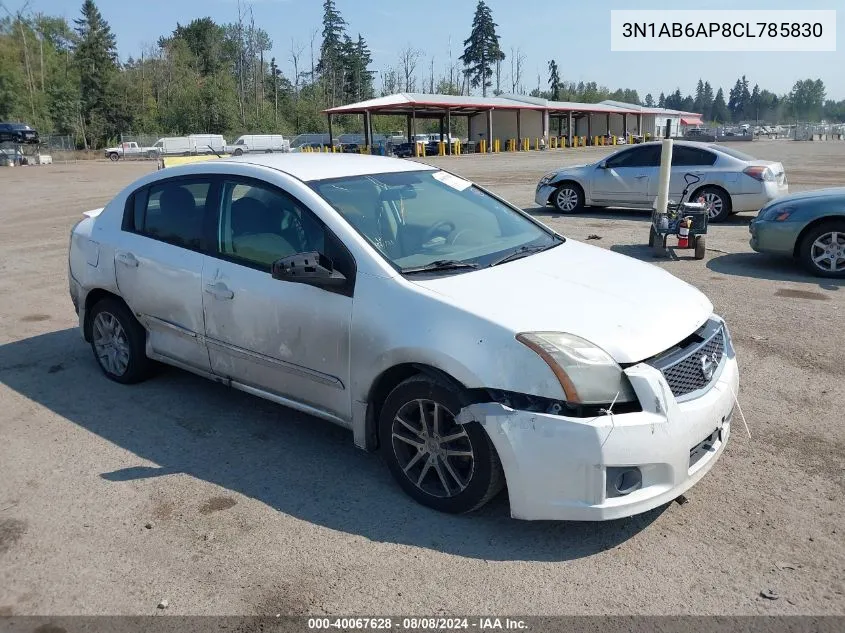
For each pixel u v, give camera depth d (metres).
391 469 3.71
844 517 3.42
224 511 3.60
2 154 46.94
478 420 3.21
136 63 103.88
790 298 7.35
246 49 105.12
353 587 3.00
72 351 6.16
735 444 4.20
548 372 3.08
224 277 4.30
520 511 3.17
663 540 3.28
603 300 3.51
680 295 3.78
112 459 4.18
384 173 4.52
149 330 4.98
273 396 4.26
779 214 8.45
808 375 5.23
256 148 60.16
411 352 3.41
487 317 3.28
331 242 3.85
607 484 3.06
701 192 12.67
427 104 48.00
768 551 3.18
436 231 4.19
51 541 3.37
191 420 4.69
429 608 2.87
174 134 82.38
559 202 14.57
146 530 3.44
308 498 3.71
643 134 80.81
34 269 9.92
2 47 84.12
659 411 3.09
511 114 61.12
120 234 5.06
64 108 83.25
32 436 4.49
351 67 106.06
